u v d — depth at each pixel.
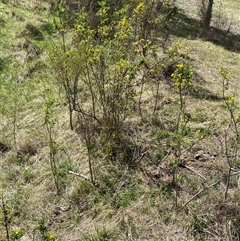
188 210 4.05
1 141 5.04
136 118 5.33
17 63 6.85
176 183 4.28
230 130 5.18
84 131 4.82
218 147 4.88
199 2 13.95
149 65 6.47
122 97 5.42
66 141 5.05
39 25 8.45
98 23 7.75
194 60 7.96
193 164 4.65
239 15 14.01
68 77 5.39
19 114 5.64
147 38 7.41
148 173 4.55
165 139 5.02
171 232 3.88
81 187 4.34
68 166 4.66
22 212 4.12
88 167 4.63
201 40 9.98
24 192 4.36
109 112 4.91
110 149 4.72
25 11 9.27
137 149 4.85
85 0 8.48
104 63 5.15
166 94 6.00
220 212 3.99
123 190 4.34
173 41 8.95
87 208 4.17
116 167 4.59
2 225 3.95
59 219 4.07
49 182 4.46
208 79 7.00
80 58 4.84
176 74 4.20
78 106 5.16
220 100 6.18
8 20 8.46
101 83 5.42
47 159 4.80
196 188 4.33
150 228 3.92
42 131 5.28
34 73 6.61
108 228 3.89
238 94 6.54
